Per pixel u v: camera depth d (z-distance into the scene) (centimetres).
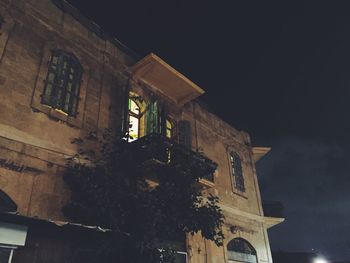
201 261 1073
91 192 739
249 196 1534
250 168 1672
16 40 793
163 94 1259
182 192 866
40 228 675
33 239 659
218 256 1157
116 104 1023
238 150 1634
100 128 931
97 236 756
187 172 924
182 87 1245
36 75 809
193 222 848
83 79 941
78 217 759
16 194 676
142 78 1173
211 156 1400
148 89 1187
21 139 719
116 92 1045
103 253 701
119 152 876
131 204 774
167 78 1190
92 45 1027
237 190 1452
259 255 1393
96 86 980
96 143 894
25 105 755
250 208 1492
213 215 894
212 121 1524
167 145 924
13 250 583
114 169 838
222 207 1295
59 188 757
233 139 1633
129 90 1089
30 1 870
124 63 1127
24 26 829
